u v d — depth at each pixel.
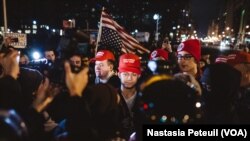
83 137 2.28
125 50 7.30
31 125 2.29
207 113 2.53
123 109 3.78
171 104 1.92
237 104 3.07
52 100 2.55
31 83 4.88
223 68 2.73
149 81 1.98
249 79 4.15
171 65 3.24
